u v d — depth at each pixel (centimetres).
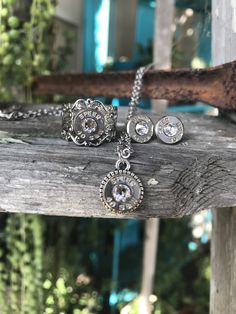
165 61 22
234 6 12
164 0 22
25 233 20
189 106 30
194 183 10
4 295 20
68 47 25
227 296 13
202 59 26
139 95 14
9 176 10
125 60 32
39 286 20
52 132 12
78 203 10
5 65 20
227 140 11
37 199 10
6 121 13
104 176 10
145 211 10
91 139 11
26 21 20
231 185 10
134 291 28
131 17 32
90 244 27
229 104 12
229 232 13
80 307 24
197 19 24
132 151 10
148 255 25
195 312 28
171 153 10
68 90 18
